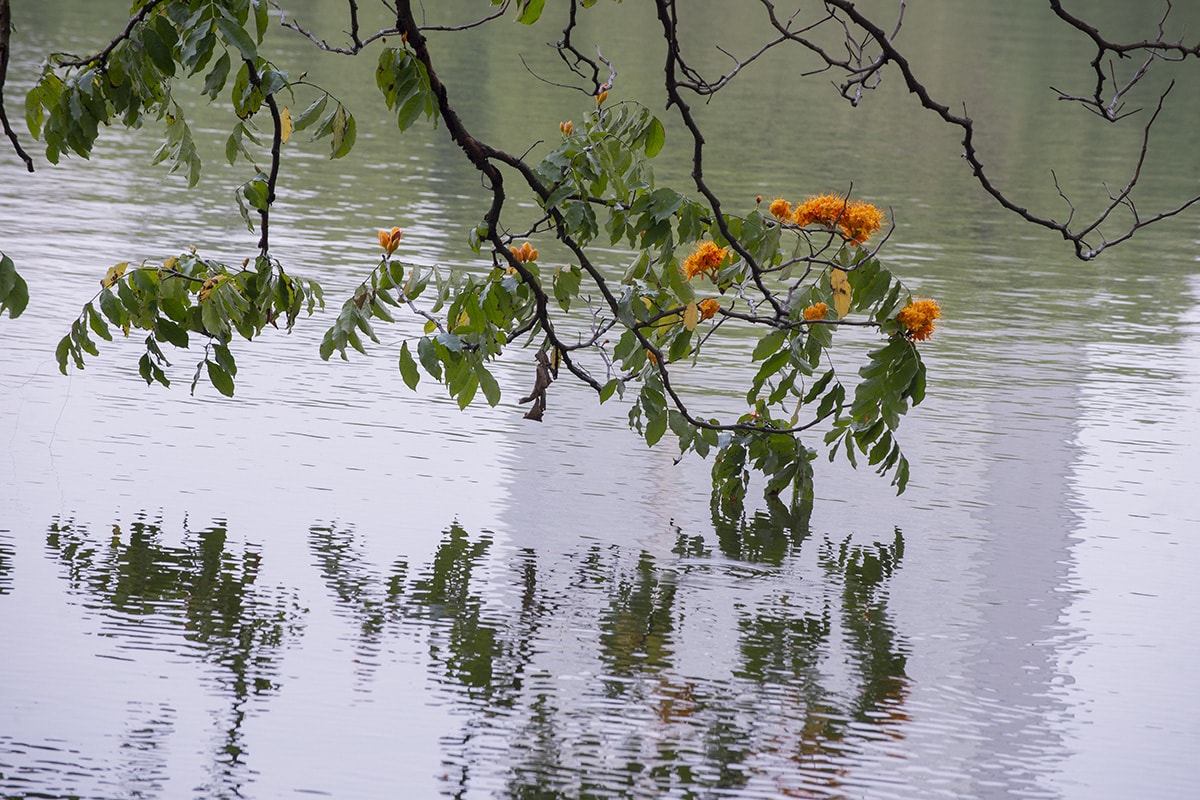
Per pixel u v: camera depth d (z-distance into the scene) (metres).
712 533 10.91
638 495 11.61
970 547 10.88
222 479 11.21
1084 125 39.53
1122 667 8.99
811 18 60.47
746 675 8.60
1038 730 8.12
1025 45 55.84
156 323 6.95
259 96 6.73
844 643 9.11
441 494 11.29
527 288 7.23
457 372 7.09
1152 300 20.23
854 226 8.11
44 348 14.09
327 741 7.55
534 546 10.38
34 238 18.66
